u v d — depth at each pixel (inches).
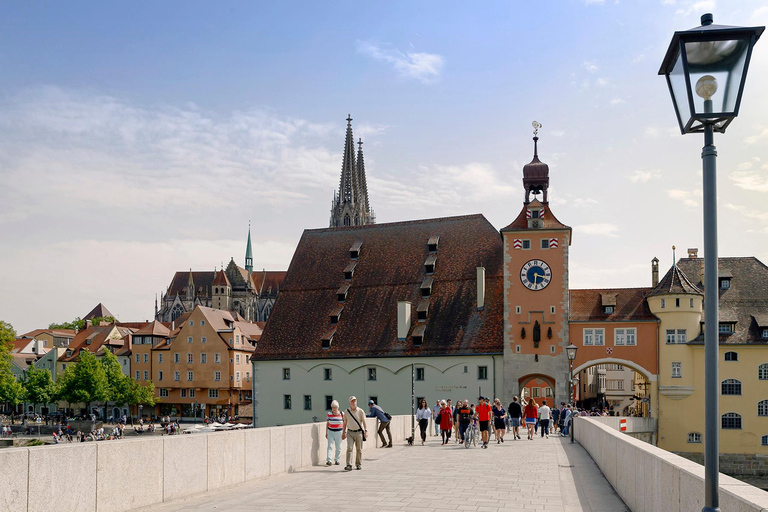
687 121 374.6
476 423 1793.8
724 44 364.8
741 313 3095.5
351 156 7436.0
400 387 3223.4
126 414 5546.3
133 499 689.6
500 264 3358.8
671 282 3016.7
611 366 6072.8
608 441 941.8
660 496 527.8
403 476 984.9
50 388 5290.4
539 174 3189.0
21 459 562.6
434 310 3326.8
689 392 2952.8
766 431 2952.8
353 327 3422.7
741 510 336.8
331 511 682.8
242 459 898.7
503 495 799.1
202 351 5378.9
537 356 3046.3
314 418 3353.8
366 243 3745.1
